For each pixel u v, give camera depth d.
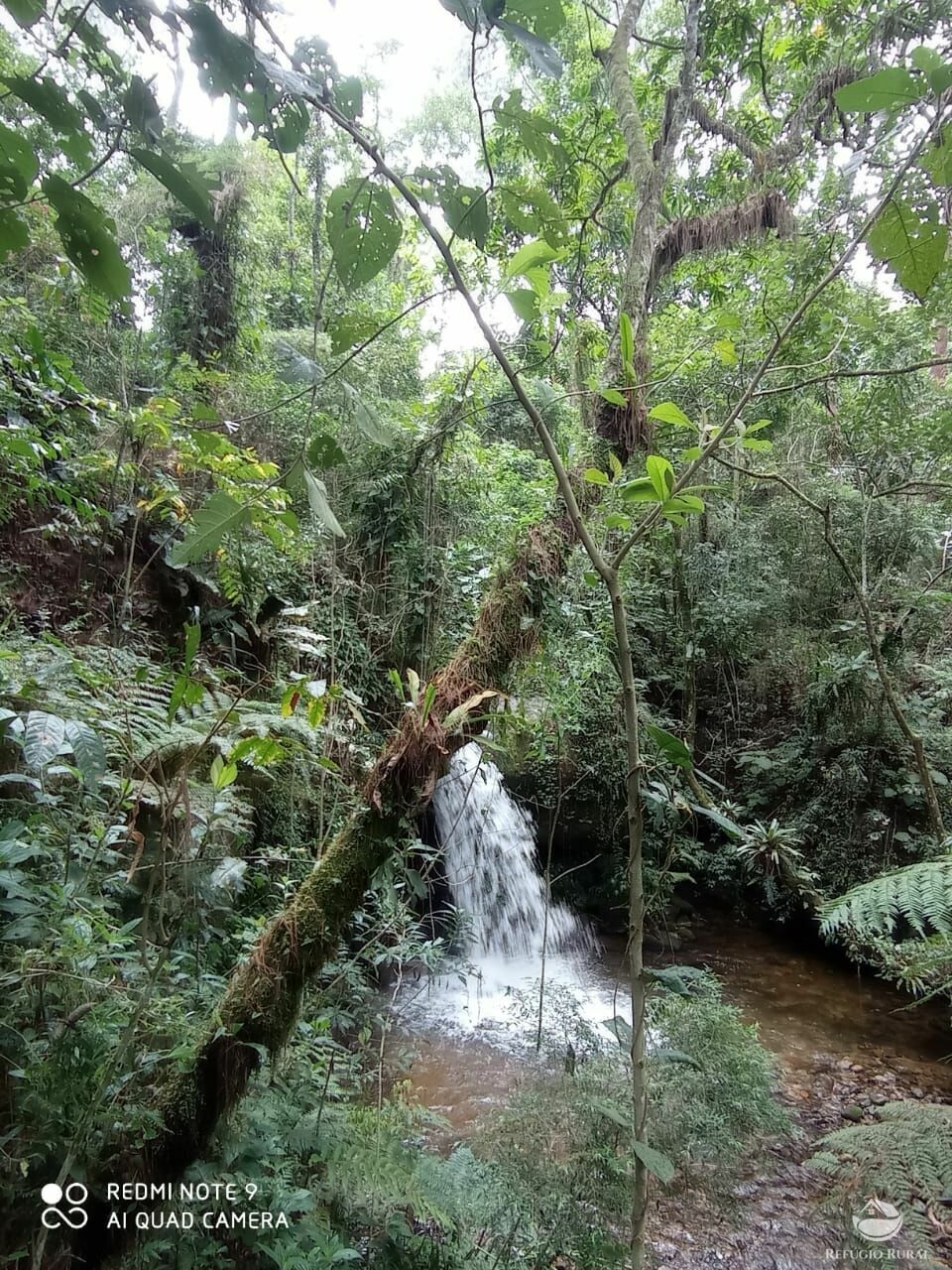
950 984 1.76
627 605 4.55
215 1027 1.62
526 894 4.82
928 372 5.06
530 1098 1.87
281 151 0.73
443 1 0.67
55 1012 1.42
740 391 4.54
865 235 1.13
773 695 5.52
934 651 4.79
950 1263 1.30
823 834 4.58
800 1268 2.05
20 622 2.79
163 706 2.19
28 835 1.55
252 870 2.64
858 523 4.92
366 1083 2.59
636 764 1.02
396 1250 1.69
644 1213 0.99
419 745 1.81
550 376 3.84
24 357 2.62
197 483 3.99
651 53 5.06
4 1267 1.21
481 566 4.02
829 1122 2.96
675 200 4.62
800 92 4.48
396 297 5.10
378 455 3.89
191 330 4.84
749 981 4.28
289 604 3.79
